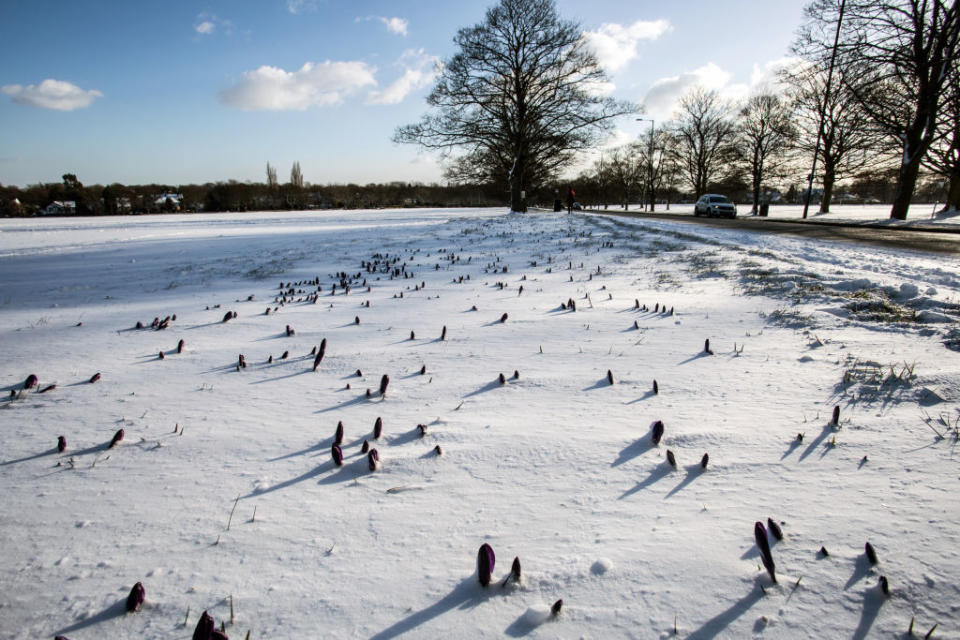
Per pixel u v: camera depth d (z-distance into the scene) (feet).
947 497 6.93
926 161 89.81
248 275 38.19
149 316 23.84
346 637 5.13
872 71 78.48
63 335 20.26
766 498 7.22
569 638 5.05
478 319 20.08
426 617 5.35
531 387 12.21
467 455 8.95
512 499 7.55
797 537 6.32
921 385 10.59
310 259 46.37
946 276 26.07
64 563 6.41
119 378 14.25
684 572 5.85
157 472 8.74
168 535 6.93
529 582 5.80
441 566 6.13
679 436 9.20
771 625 5.08
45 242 80.74
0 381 14.24
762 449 8.60
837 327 15.56
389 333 18.45
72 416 11.45
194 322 21.94
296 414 11.18
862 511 6.77
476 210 207.31
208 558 6.43
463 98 106.42
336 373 14.08
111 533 7.03
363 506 7.50
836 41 76.38
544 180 140.46
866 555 5.89
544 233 61.98
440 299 24.91
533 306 22.06
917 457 8.00
